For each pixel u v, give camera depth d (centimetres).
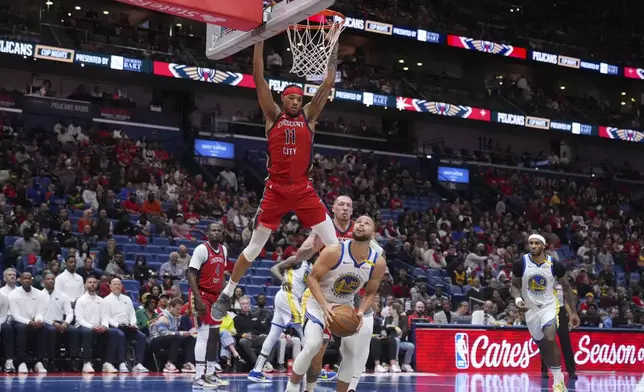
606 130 3512
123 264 1780
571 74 4084
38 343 1321
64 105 2862
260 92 759
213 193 2517
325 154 3259
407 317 1666
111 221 2117
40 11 2820
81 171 2362
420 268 2309
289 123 757
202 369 1080
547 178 3656
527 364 1725
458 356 1652
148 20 3338
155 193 2358
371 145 3400
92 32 2902
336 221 856
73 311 1413
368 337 800
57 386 1024
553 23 4156
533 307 1027
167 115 3086
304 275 1223
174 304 1462
